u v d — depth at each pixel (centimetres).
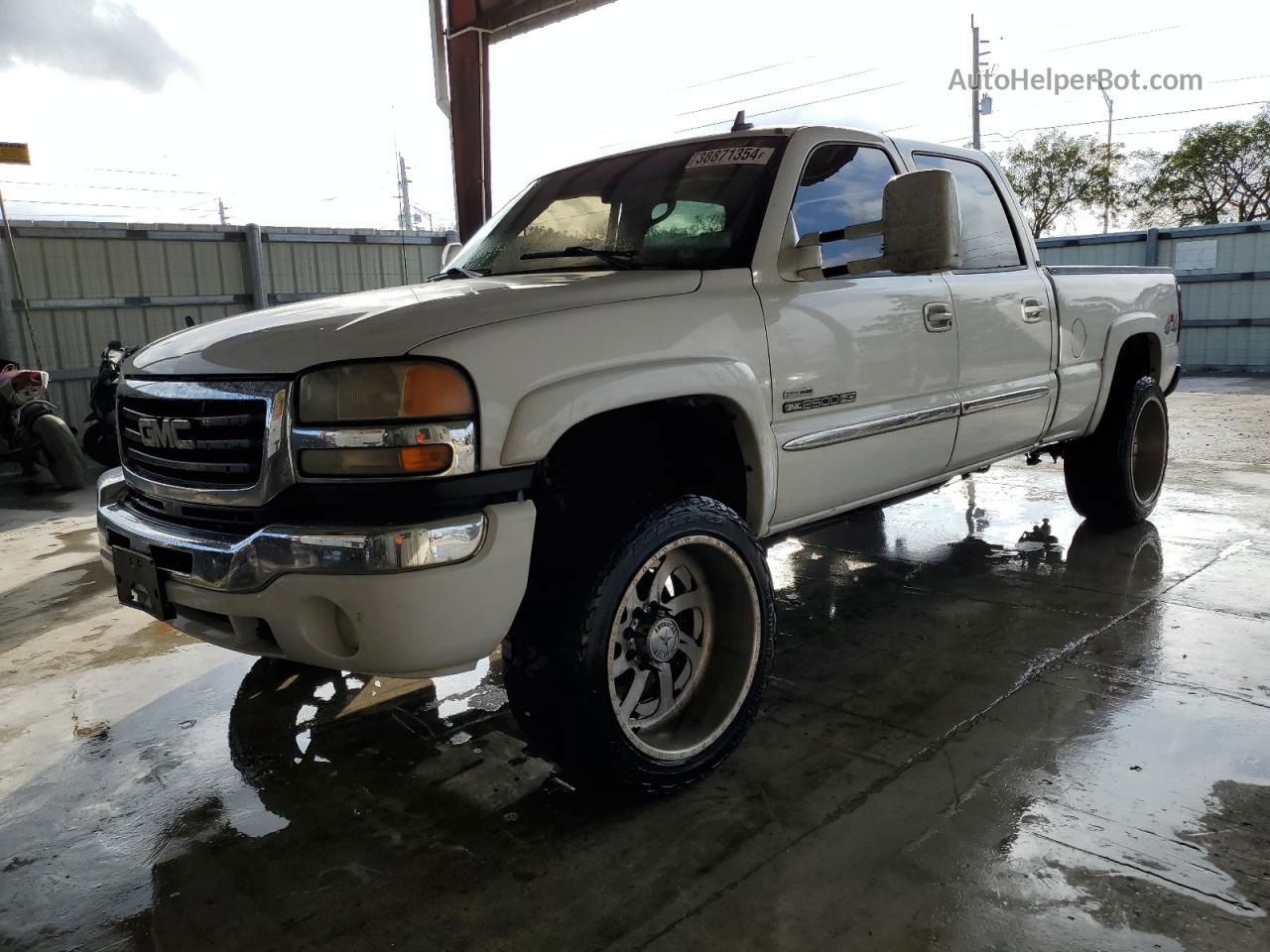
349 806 237
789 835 210
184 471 219
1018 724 257
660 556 220
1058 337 376
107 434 783
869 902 185
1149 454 462
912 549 439
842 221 289
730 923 182
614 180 303
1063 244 1430
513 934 183
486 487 194
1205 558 398
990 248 356
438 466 187
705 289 244
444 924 187
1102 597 355
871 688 286
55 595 433
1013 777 229
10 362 781
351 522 190
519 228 311
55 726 292
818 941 175
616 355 215
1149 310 441
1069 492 451
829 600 372
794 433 262
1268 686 272
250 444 203
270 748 271
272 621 197
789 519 273
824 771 238
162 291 935
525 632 211
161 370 226
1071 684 280
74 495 709
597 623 208
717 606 246
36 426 719
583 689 207
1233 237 1273
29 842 228
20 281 833
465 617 190
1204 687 273
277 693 310
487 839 218
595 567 209
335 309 223
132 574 229
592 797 232
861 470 291
